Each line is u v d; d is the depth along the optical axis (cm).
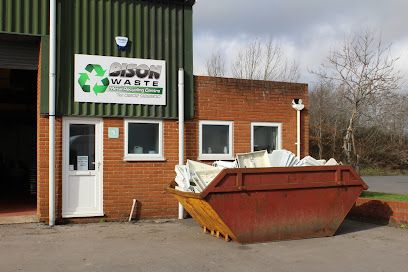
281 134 1323
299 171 909
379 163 3822
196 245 863
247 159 964
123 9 1138
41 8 1055
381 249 847
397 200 1121
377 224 1120
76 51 1086
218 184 839
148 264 728
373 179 3142
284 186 891
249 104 1282
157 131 1170
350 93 1770
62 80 1070
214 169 913
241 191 857
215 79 1241
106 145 1109
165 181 1162
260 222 877
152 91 1155
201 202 858
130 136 1145
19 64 1095
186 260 754
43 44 1052
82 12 1098
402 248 856
